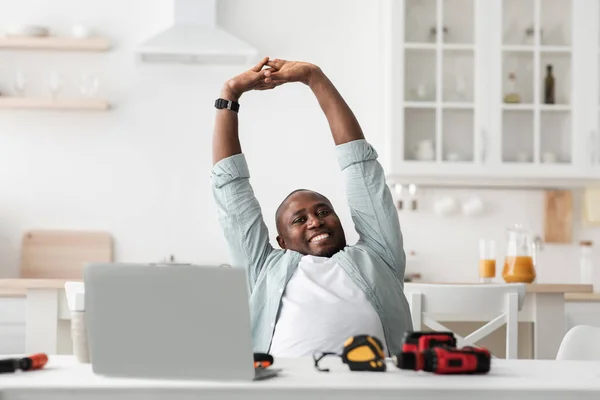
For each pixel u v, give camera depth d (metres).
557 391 1.21
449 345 1.43
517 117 4.33
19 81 4.28
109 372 1.31
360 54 4.56
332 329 1.90
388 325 2.01
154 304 1.30
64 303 3.06
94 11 4.47
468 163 4.29
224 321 1.28
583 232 4.64
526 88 4.34
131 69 4.47
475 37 4.32
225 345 1.28
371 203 2.19
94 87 4.31
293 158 4.52
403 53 4.30
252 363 1.27
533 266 3.59
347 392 1.20
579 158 4.33
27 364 1.38
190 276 1.29
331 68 4.56
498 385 1.23
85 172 4.45
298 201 2.16
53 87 4.27
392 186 4.55
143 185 4.46
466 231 4.57
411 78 4.30
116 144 4.46
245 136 4.52
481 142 4.29
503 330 3.39
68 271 4.38
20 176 4.42
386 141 4.39
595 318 3.87
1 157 4.41
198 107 4.49
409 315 2.09
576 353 1.82
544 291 3.21
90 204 4.44
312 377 1.31
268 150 4.52
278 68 2.20
